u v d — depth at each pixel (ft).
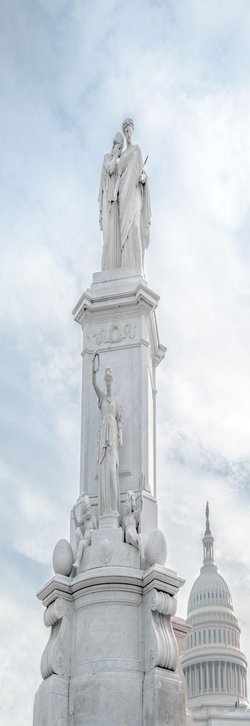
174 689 60.70
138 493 70.33
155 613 63.67
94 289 80.02
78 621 64.80
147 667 61.98
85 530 69.15
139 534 67.05
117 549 66.59
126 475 71.87
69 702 61.82
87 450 74.49
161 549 65.87
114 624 63.46
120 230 83.46
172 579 64.39
